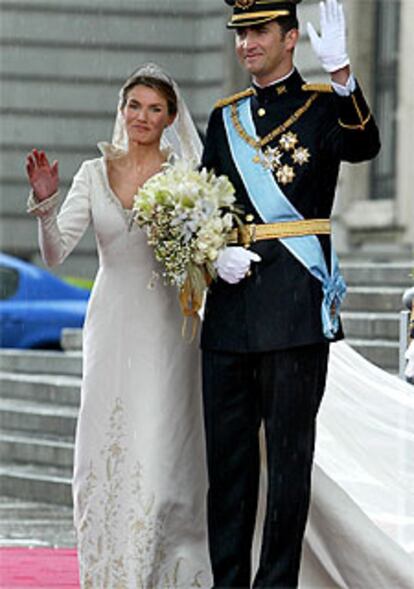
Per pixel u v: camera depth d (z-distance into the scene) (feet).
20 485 95.86
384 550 56.54
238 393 55.16
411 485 67.36
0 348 149.07
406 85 159.02
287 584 54.34
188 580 56.65
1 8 194.59
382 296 102.22
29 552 75.20
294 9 55.16
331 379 68.18
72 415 100.42
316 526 56.80
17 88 194.90
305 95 55.21
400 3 160.97
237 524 55.31
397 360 94.07
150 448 56.54
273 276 54.24
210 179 54.49
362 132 53.42
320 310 54.24
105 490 56.85
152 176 57.31
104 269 57.31
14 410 104.99
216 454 55.31
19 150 195.00
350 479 67.62
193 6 189.98
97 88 195.11
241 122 55.42
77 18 194.49
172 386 56.85
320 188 54.80
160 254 54.80
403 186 159.84
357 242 163.53
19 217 194.59
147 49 192.75
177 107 57.98
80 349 120.16
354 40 163.22
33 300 150.92
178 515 56.75
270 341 53.98
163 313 56.90
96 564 56.95
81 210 57.06
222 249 54.29
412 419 67.67
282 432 54.19
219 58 187.32
